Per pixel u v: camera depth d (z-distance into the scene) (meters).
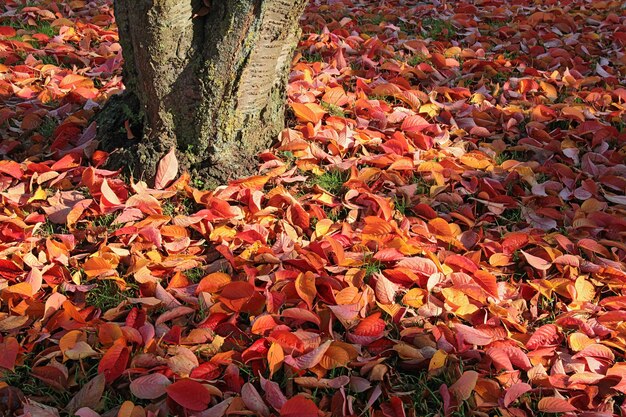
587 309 1.54
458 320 1.50
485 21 3.06
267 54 1.79
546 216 1.80
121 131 1.91
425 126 2.12
